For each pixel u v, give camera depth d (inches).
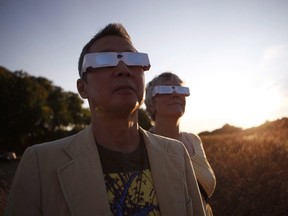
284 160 233.8
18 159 1225.4
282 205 188.5
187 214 62.2
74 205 50.8
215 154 325.7
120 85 58.2
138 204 55.2
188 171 69.8
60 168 53.5
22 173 53.2
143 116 902.4
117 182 55.9
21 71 1704.0
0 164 1001.5
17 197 51.3
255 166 241.0
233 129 932.6
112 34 63.7
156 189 58.5
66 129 1998.0
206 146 408.5
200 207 67.0
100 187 52.5
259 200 202.5
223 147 343.6
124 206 53.8
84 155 55.7
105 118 60.4
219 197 228.4
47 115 1673.2
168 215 56.8
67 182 52.6
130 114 60.6
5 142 1610.5
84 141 58.1
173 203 58.5
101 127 61.0
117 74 58.5
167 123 110.0
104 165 57.4
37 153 55.6
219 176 250.5
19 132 1609.3
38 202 51.6
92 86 60.5
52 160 54.7
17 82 1631.4
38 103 1683.1
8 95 1556.3
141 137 67.4
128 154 60.6
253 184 219.9
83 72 61.8
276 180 210.2
